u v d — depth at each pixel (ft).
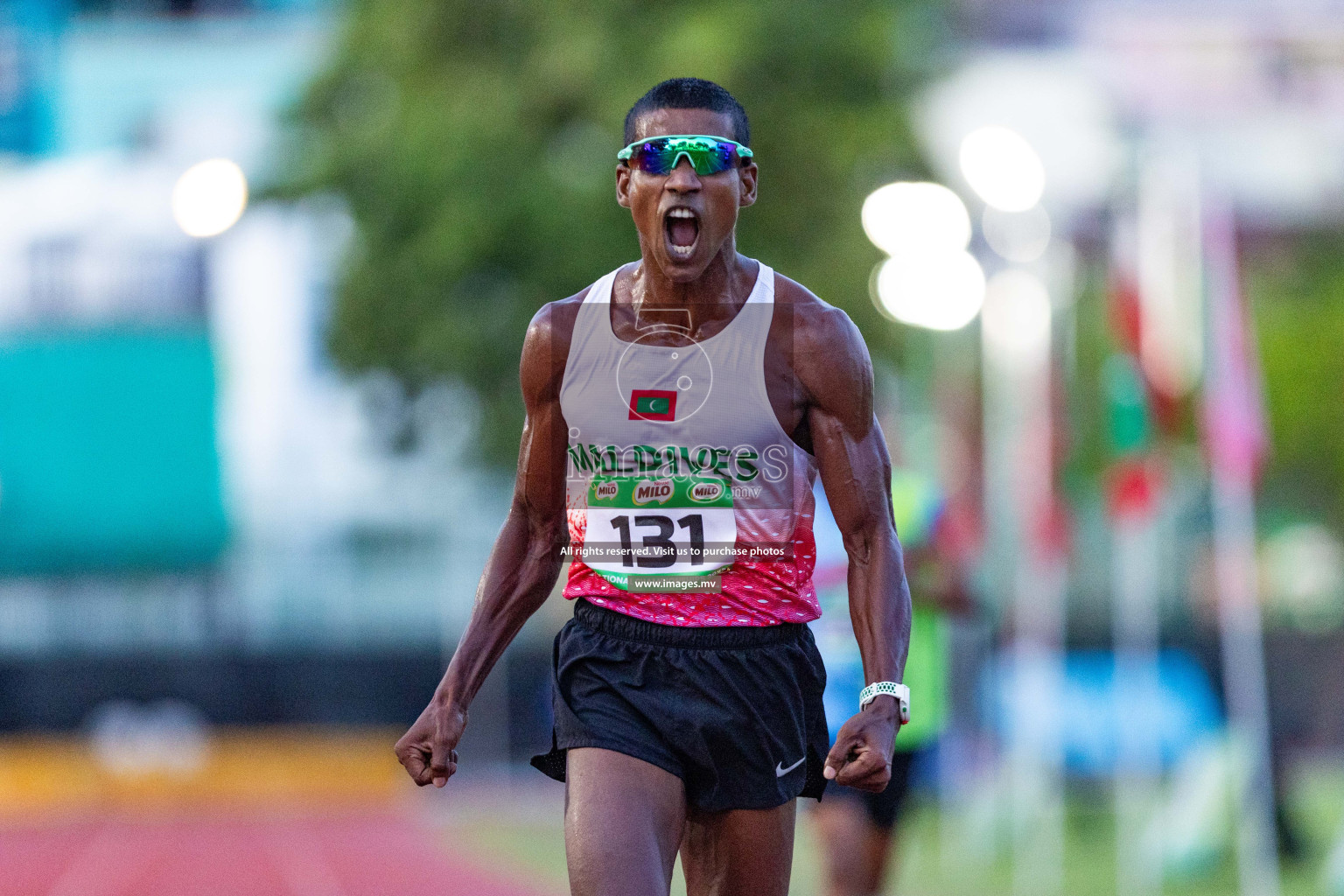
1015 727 135.44
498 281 181.68
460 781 203.82
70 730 219.20
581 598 38.27
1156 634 156.35
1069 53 326.65
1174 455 144.56
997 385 171.42
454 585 236.02
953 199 142.00
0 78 264.93
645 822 35.65
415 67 185.06
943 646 65.36
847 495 37.09
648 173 35.50
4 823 172.96
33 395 237.04
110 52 268.41
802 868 109.09
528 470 38.52
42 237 248.52
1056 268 173.88
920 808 155.74
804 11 177.68
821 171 177.99
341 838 147.95
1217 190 103.30
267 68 270.26
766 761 37.19
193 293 251.60
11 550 230.68
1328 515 294.87
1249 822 104.58
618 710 36.94
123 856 134.21
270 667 224.12
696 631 37.14
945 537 65.82
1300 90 341.62
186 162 254.88
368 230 183.32
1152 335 112.16
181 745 207.31
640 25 176.45
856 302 178.50
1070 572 205.05
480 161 177.88
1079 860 118.83
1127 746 147.13
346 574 236.43
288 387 251.80
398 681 226.17
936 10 194.70
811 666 38.17
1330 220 331.16
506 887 105.81
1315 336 290.97
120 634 230.27
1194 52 339.98
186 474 240.12
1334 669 201.16
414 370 185.68
